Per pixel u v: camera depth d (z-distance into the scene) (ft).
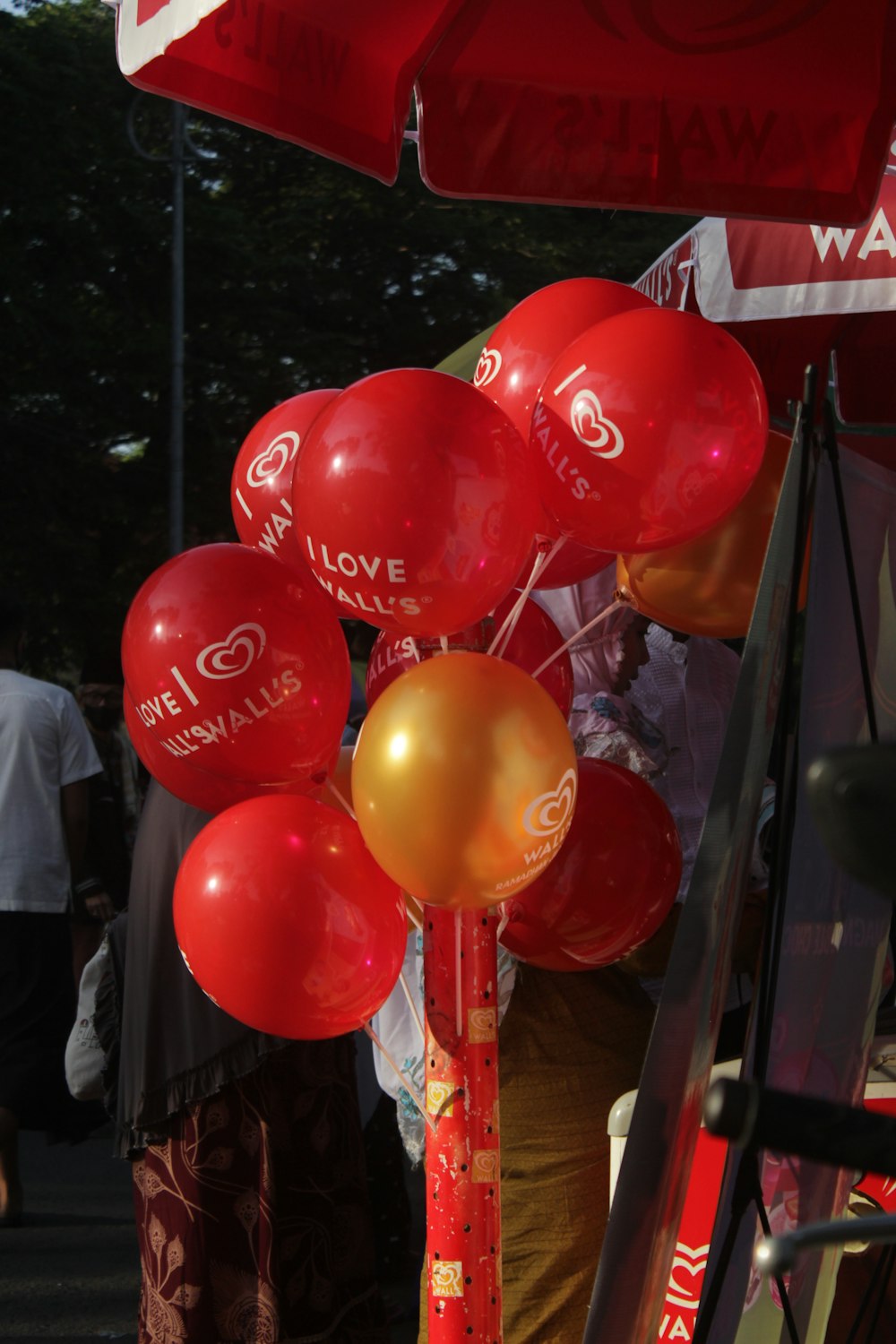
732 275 11.02
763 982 6.30
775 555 6.35
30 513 67.10
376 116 8.25
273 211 71.97
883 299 10.46
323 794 8.29
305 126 7.84
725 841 6.02
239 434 69.72
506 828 6.44
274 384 68.64
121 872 22.36
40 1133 22.21
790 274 10.78
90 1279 15.06
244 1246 9.93
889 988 8.82
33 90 66.59
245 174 72.43
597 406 6.75
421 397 6.59
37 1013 17.31
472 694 6.51
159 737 7.39
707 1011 6.04
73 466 67.62
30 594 67.15
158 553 70.49
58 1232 16.83
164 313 68.28
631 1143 5.88
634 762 9.41
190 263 67.82
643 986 9.57
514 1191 9.18
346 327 69.41
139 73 7.13
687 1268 7.58
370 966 7.14
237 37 7.43
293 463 8.13
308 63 7.79
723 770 6.11
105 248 67.77
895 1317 7.68
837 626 6.72
